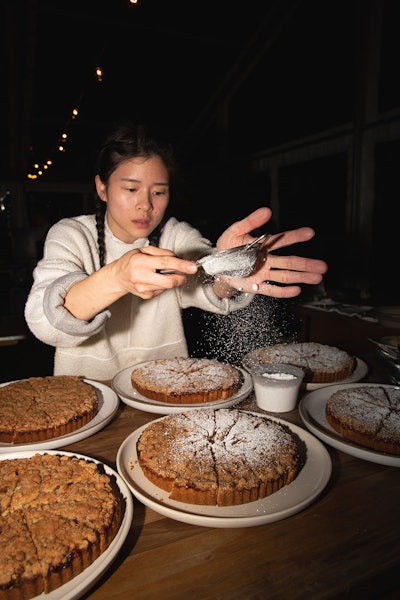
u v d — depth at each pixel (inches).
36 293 51.4
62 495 31.4
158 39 232.1
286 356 63.4
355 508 32.4
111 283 43.9
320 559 27.2
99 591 25.0
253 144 271.9
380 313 100.9
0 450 39.1
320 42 203.3
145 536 29.5
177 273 41.5
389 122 173.6
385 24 169.9
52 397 47.7
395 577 27.0
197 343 126.0
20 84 255.0
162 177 55.8
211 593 24.7
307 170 228.2
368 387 51.8
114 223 65.6
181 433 39.6
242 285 59.2
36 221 383.2
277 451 36.7
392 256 180.5
